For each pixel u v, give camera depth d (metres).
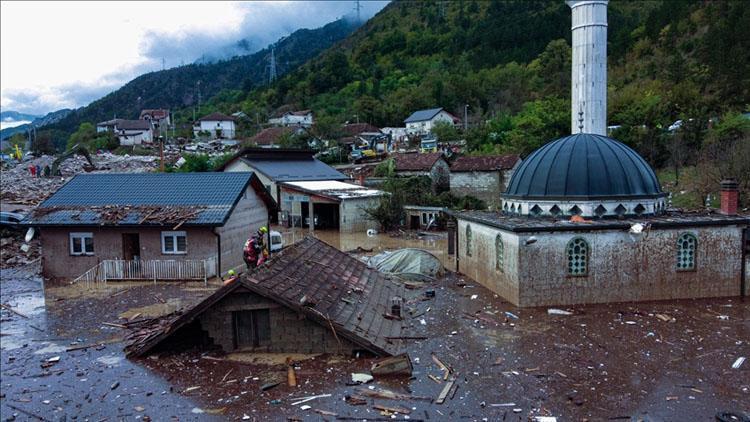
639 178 19.75
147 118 127.19
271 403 11.28
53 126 195.12
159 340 14.52
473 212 25.53
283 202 47.25
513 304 18.45
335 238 40.12
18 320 19.19
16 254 31.61
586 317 16.66
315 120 110.81
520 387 11.66
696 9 91.00
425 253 25.00
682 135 46.50
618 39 99.50
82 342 16.34
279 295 13.91
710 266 18.66
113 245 25.92
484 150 69.56
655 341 14.39
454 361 13.34
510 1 161.00
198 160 58.50
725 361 12.90
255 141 88.38
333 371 12.90
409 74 139.88
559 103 62.09
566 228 17.81
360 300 17.27
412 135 94.31
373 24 193.00
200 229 25.31
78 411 11.42
